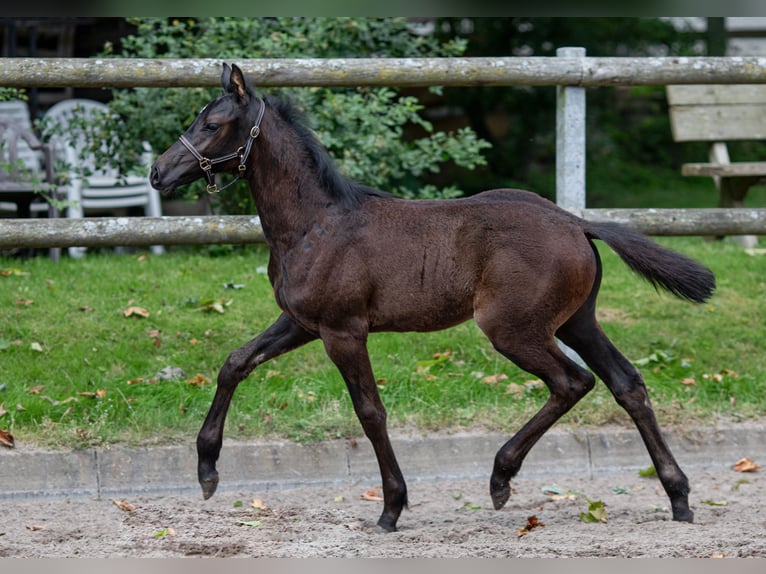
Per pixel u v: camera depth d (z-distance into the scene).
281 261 6.21
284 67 7.58
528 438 6.20
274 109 6.23
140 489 6.88
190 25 10.93
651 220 7.86
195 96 10.45
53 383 7.64
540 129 16.97
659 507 6.66
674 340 8.66
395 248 6.05
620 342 8.59
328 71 7.62
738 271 10.13
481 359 8.30
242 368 6.41
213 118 6.04
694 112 12.34
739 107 12.41
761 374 8.18
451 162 16.73
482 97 16.28
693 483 7.15
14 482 6.72
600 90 18.89
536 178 17.39
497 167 17.05
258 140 6.12
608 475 7.37
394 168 10.70
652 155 19.86
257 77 7.56
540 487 7.11
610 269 10.30
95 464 6.86
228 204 10.96
